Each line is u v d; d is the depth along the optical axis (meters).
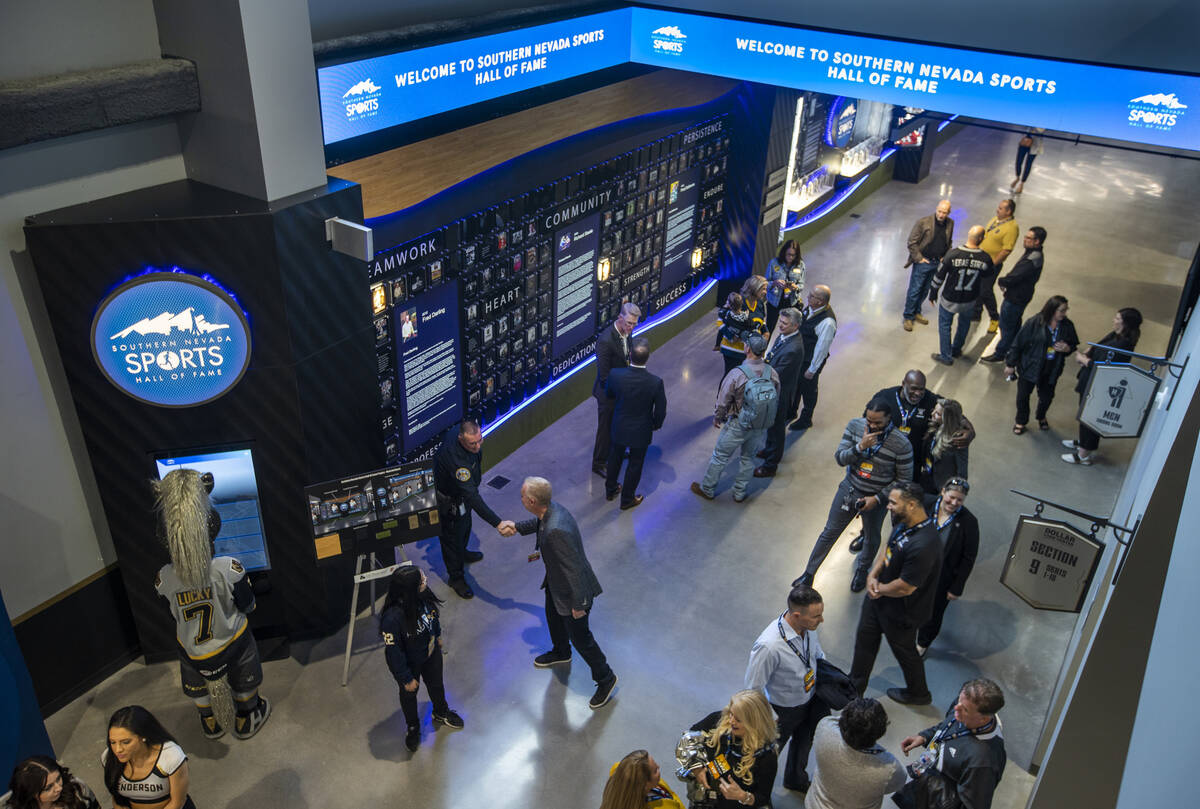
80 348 4.91
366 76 5.73
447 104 6.45
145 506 5.43
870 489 6.24
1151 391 5.38
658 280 9.66
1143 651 3.11
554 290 8.09
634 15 8.01
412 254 6.39
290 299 5.16
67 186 4.76
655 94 8.58
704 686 5.93
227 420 5.34
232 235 4.87
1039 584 4.59
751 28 7.36
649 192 8.92
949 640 6.39
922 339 10.48
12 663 4.33
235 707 5.38
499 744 5.46
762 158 9.97
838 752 4.01
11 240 4.63
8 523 5.04
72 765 5.21
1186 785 0.99
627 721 5.65
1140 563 3.03
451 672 5.96
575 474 7.99
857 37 6.89
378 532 5.68
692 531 7.37
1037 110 6.32
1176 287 11.73
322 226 5.21
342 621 6.33
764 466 8.07
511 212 7.19
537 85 7.19
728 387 7.16
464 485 6.05
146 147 5.04
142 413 5.17
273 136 4.91
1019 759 5.45
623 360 7.46
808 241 12.98
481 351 7.43
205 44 4.74
